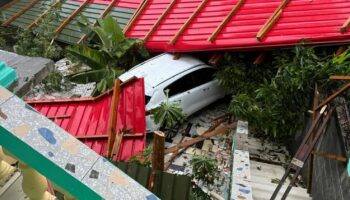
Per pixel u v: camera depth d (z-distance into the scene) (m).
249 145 8.12
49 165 1.62
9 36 13.62
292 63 7.75
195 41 10.09
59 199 2.45
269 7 9.90
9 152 1.85
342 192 4.43
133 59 11.16
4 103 1.65
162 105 8.59
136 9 12.42
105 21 10.75
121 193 1.73
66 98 10.00
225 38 9.65
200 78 9.95
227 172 7.54
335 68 6.81
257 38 8.95
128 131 8.18
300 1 9.59
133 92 8.91
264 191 6.13
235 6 10.28
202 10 10.94
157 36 11.02
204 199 5.94
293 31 8.90
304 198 5.93
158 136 4.99
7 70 2.92
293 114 7.53
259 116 7.70
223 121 9.80
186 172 7.76
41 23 12.84
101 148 7.84
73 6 13.57
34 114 1.68
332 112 5.46
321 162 5.70
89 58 10.57
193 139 8.79
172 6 11.65
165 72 9.62
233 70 9.41
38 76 3.84
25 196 2.52
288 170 5.45
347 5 9.02
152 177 5.13
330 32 8.48
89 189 1.65
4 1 15.64
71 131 8.34
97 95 9.82
